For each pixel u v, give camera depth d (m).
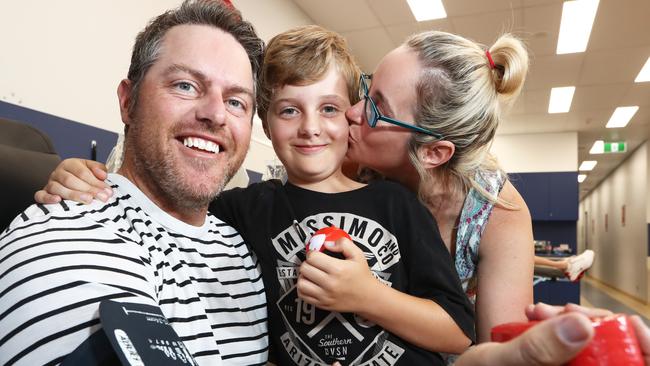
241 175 2.06
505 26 4.45
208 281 0.82
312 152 1.00
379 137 1.09
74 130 2.07
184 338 0.71
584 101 6.75
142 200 0.81
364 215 0.96
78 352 0.50
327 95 1.01
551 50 4.94
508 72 1.13
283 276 0.93
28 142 0.99
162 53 0.84
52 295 0.54
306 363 0.89
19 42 1.84
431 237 0.95
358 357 0.86
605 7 4.00
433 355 0.89
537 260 2.28
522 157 8.96
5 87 1.79
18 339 0.51
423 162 1.10
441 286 0.89
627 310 8.48
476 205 1.13
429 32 1.15
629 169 11.05
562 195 8.38
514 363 0.34
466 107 1.06
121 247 0.66
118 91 0.91
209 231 0.91
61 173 0.79
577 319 0.31
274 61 1.01
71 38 2.09
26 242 0.59
